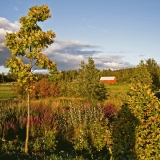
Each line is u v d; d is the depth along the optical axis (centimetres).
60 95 2739
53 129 1124
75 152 849
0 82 8575
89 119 1295
